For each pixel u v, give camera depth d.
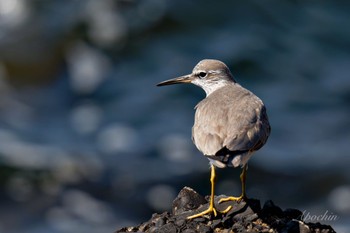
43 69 30.05
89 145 24.73
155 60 29.50
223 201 12.70
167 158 23.53
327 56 30.81
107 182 22.39
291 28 32.28
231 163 11.59
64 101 28.50
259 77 29.16
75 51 30.28
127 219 21.25
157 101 27.25
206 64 14.63
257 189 22.22
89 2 31.86
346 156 23.94
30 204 21.50
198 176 22.38
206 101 13.12
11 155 23.38
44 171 22.64
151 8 31.38
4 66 29.98
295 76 29.31
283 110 27.22
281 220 11.91
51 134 25.62
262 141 12.28
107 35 30.52
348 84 28.81
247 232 11.60
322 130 25.95
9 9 32.19
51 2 32.47
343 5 34.25
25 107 28.06
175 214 12.51
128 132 25.56
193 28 31.09
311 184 22.50
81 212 21.30
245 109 12.49
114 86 28.56
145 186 22.19
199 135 12.45
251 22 32.00
